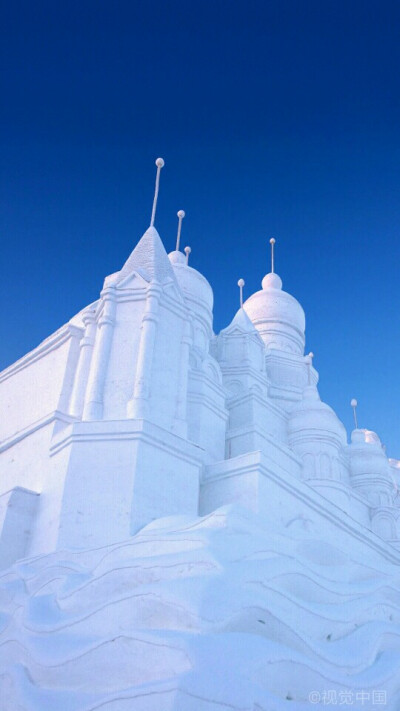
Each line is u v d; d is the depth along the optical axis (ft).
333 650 32.07
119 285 91.76
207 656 23.30
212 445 102.42
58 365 100.27
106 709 22.57
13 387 112.88
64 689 27.45
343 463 133.80
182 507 72.43
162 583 31.37
